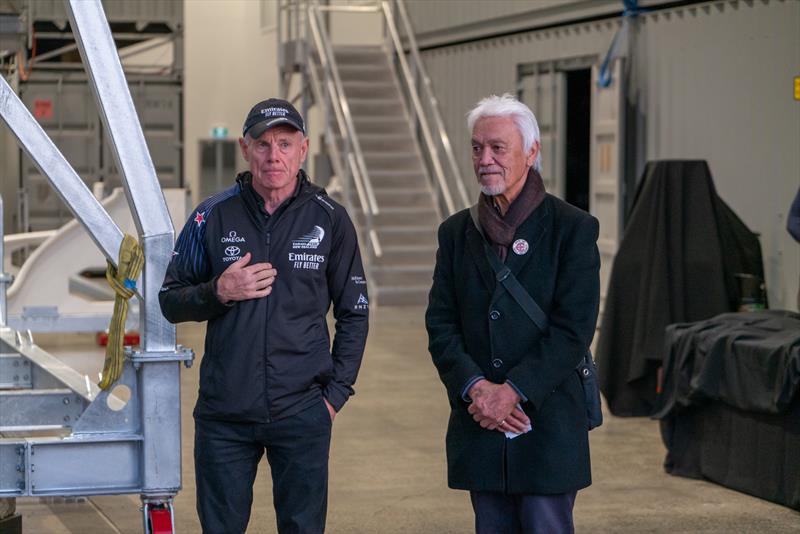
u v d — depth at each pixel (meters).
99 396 3.99
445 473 6.64
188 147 21.86
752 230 9.41
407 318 13.31
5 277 7.05
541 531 3.61
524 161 3.59
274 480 3.85
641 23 10.96
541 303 3.58
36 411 5.18
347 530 5.55
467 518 5.75
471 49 14.84
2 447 3.94
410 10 16.61
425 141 16.41
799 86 8.82
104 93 3.85
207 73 21.86
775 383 5.77
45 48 14.45
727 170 9.74
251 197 3.79
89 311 11.11
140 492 4.00
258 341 3.70
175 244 3.89
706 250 7.97
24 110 3.83
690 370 6.37
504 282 3.59
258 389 3.70
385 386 9.29
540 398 3.51
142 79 14.75
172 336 3.96
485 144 3.57
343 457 7.00
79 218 3.90
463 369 3.60
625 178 11.18
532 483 3.57
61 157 3.86
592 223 3.59
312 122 19.16
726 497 6.07
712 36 9.90
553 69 12.79
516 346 3.58
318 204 3.81
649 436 7.51
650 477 6.49
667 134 10.59
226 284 3.65
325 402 3.81
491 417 3.50
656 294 7.90
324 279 3.83
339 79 15.44
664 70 10.60
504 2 13.61
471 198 14.98
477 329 3.63
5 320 7.07
